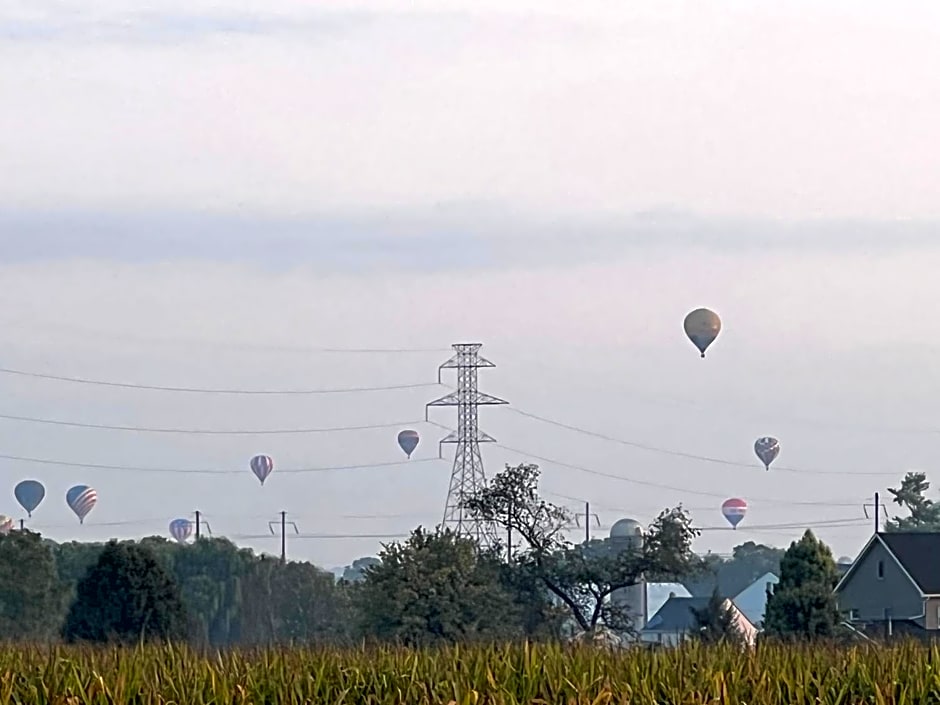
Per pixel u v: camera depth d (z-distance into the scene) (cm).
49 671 3391
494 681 3259
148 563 9988
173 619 9925
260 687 3319
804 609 9738
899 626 10900
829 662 3738
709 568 9956
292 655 3812
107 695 3088
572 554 9762
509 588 9669
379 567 9350
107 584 9844
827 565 10156
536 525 9800
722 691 3198
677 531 9725
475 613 9169
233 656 3769
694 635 4597
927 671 3459
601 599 9719
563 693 3259
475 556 9538
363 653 3934
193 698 3136
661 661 3691
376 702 3266
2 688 3148
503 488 9825
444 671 3516
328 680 3447
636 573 9662
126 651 4009
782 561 10269
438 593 9150
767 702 3228
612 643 4281
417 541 9412
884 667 3556
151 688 3195
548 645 3944
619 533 10244
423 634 8969
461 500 10000
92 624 9731
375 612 9169
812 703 3238
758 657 3775
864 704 3269
